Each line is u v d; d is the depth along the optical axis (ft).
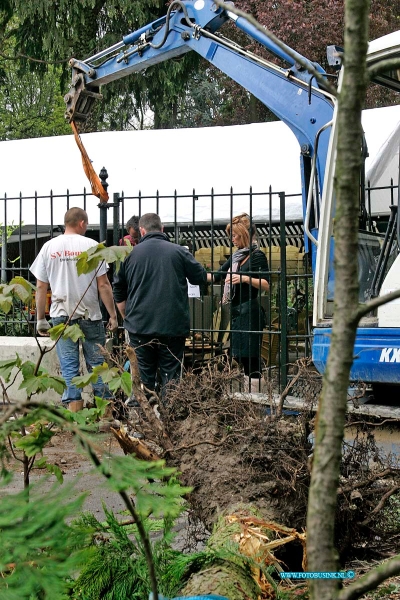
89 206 41.29
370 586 3.81
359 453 11.71
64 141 45.37
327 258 19.12
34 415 4.35
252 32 25.77
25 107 111.55
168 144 43.01
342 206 3.86
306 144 23.79
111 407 11.48
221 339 28.94
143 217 24.64
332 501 3.84
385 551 11.21
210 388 12.12
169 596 8.27
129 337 24.07
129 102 80.07
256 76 25.26
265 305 28.66
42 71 77.10
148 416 11.57
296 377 12.40
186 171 41.29
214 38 26.73
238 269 27.04
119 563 8.61
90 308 24.64
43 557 4.02
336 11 63.52
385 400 17.40
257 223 39.60
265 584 8.47
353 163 3.83
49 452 21.65
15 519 3.74
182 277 24.02
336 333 3.88
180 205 40.47
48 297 31.45
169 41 28.27
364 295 20.18
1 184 43.62
